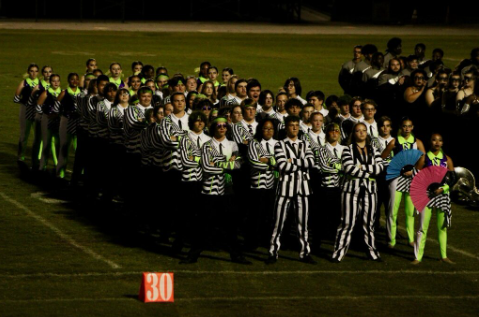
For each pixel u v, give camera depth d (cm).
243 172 3900
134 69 6147
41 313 2969
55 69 11925
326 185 3925
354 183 3688
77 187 5069
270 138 3794
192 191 3803
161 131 3891
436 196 3703
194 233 3803
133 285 3325
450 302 3225
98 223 4353
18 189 5147
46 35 17800
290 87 4844
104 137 4725
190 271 3534
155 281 3122
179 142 3872
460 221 4569
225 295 3222
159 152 3997
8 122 7756
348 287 3369
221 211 3662
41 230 4172
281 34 19938
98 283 3338
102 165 4769
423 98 5169
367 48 6066
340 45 17125
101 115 4662
